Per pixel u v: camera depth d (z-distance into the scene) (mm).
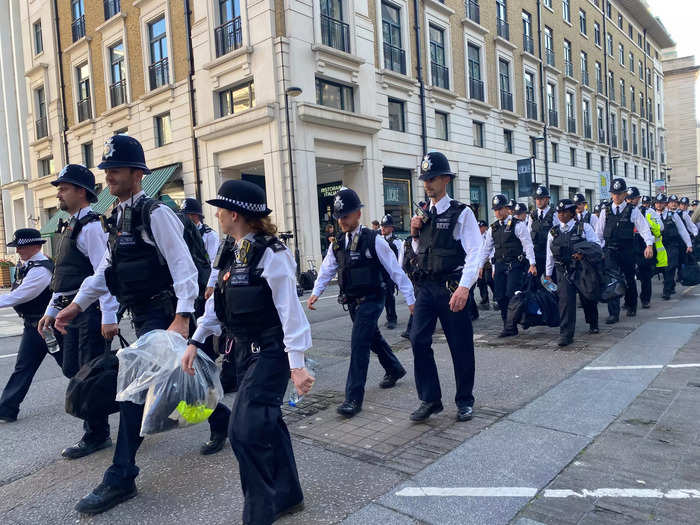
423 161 3832
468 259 3631
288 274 2332
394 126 19531
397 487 2783
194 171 18156
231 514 2625
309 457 3256
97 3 21328
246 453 2273
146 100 19688
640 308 8398
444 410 4027
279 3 15516
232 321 2424
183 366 2705
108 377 3031
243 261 2352
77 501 2879
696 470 2793
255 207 2355
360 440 3496
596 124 35250
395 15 19641
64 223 3785
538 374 4797
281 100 15477
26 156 27125
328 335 7691
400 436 3527
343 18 17328
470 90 23203
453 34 22188
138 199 2949
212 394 2957
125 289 2967
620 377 4523
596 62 35531
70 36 23047
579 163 33031
